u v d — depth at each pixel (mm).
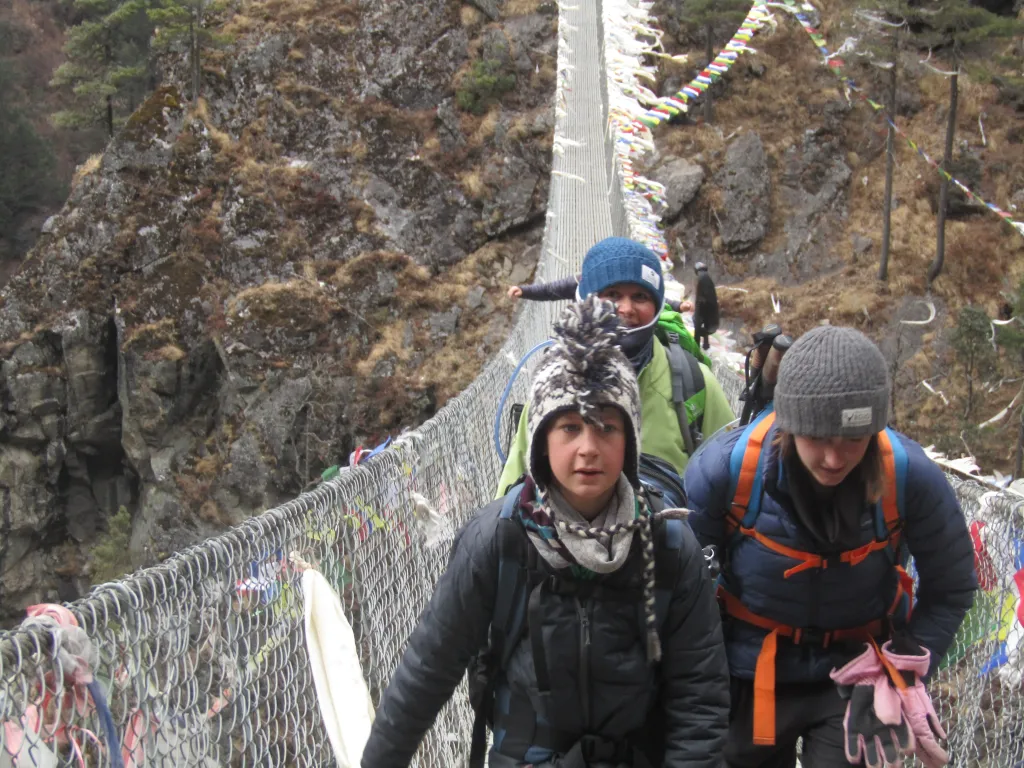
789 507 2279
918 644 2338
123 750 1674
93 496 30703
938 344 25453
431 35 31562
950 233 27594
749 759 2533
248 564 2201
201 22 31812
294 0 32312
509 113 30828
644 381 2752
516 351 8227
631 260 2738
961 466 3461
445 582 1907
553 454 1808
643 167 29156
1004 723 2801
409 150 30672
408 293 29219
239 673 2115
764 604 2359
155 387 28781
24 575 29734
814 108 29859
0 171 40062
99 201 30047
